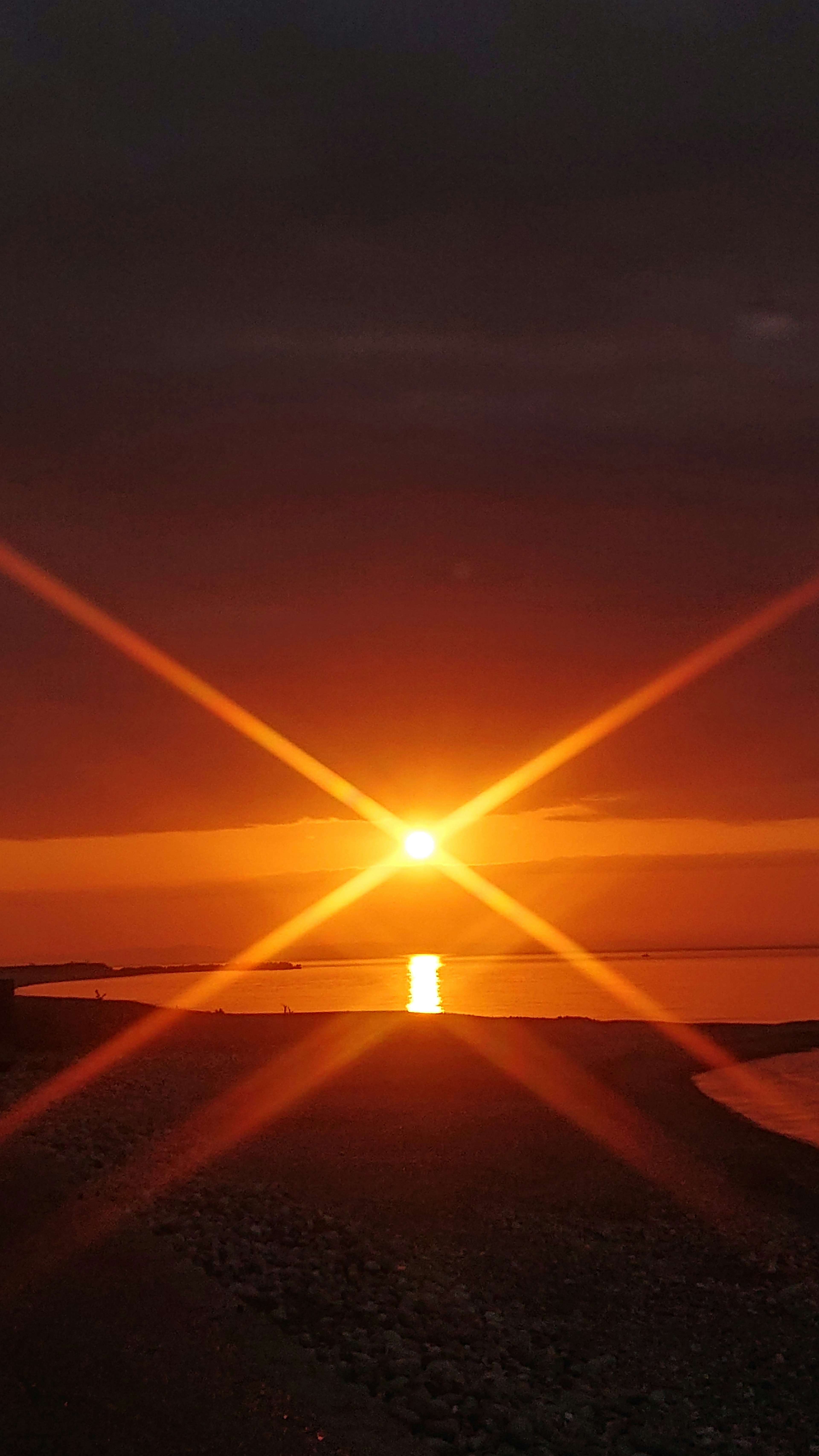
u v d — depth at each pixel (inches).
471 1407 475.5
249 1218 725.3
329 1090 1405.0
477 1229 823.7
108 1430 367.6
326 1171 942.4
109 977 6968.5
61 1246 574.6
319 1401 447.2
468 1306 634.8
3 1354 412.8
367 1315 574.2
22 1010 1833.2
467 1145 1117.1
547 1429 470.0
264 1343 503.2
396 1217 828.0
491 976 6609.3
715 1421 527.8
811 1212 962.1
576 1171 1045.8
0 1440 345.7
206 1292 553.9
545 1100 1439.5
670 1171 1072.8
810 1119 1432.1
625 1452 468.8
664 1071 1828.2
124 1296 513.7
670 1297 716.0
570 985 5285.4
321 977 6579.7
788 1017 3179.1
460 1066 1668.3
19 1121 968.3
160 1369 430.6
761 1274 775.7
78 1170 786.2
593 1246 813.9
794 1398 564.1
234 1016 2096.5
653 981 5836.6
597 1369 575.8
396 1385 479.8
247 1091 1343.5
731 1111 1480.1
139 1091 1267.2
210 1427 387.2
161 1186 781.3
